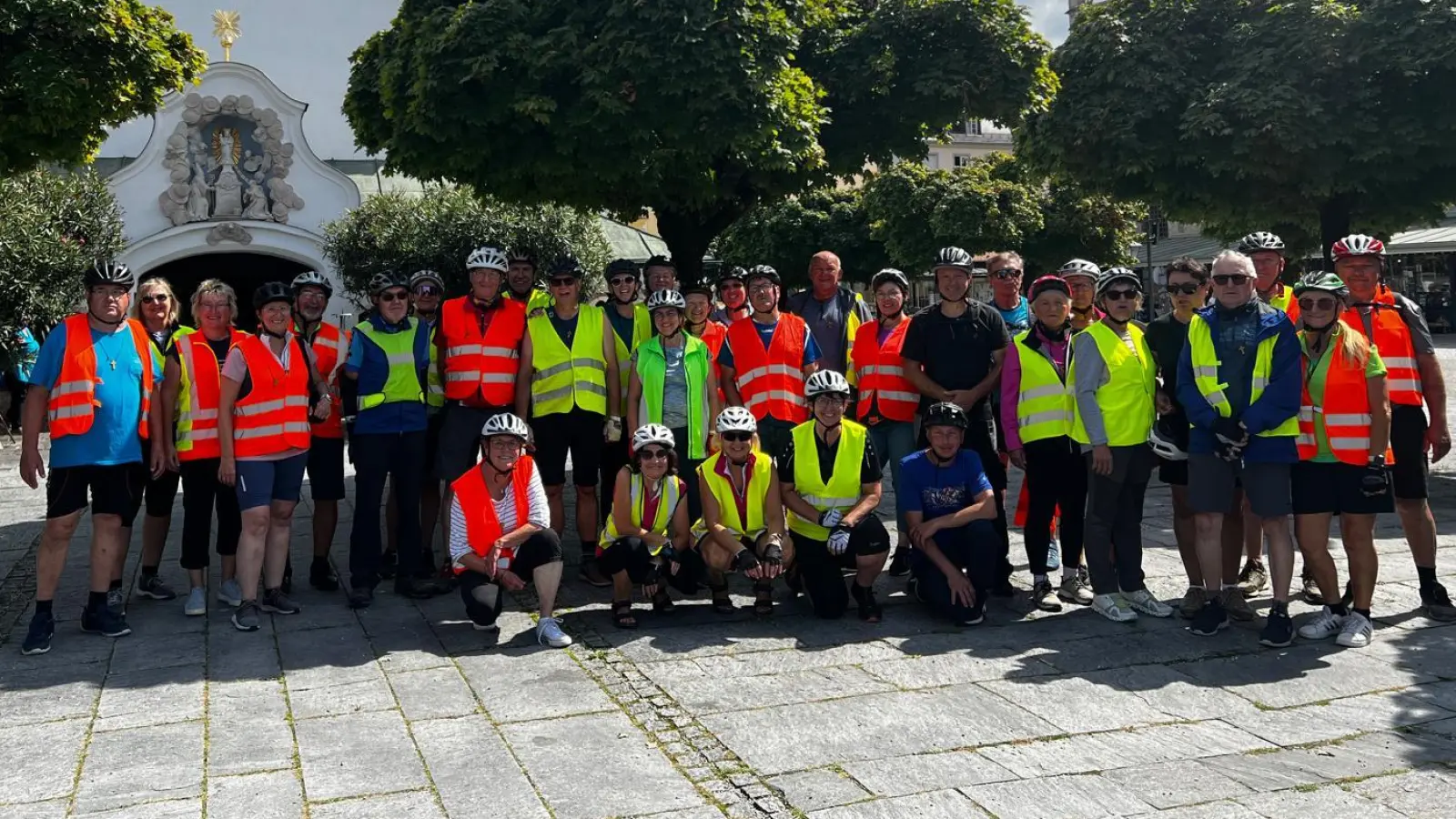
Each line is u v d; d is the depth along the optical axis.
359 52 9.68
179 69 9.62
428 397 6.87
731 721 4.31
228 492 6.27
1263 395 5.13
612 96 7.64
